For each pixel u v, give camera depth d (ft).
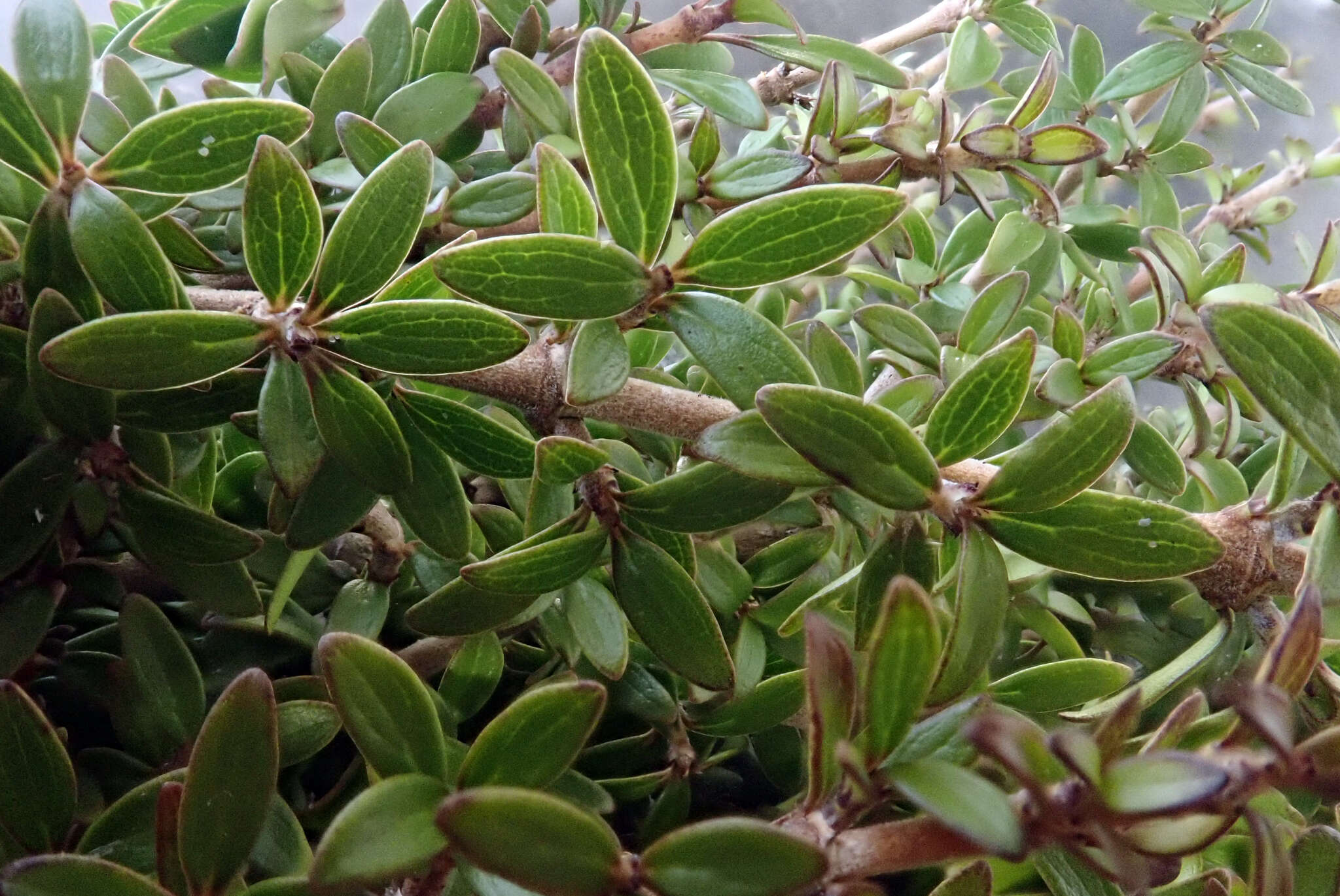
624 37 0.56
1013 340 0.37
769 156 0.46
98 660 0.43
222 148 0.40
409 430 0.41
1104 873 0.29
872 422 0.36
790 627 0.44
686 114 0.69
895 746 0.32
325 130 0.50
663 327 0.40
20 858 0.36
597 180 0.37
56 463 0.40
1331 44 1.01
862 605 0.40
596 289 0.37
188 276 0.50
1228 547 0.43
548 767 0.33
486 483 0.56
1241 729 0.32
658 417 0.43
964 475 0.42
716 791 0.51
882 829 0.32
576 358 0.38
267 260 0.37
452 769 0.40
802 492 0.43
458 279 0.37
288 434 0.38
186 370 0.37
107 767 0.42
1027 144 0.50
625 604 0.40
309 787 0.48
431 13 0.58
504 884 0.34
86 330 0.35
